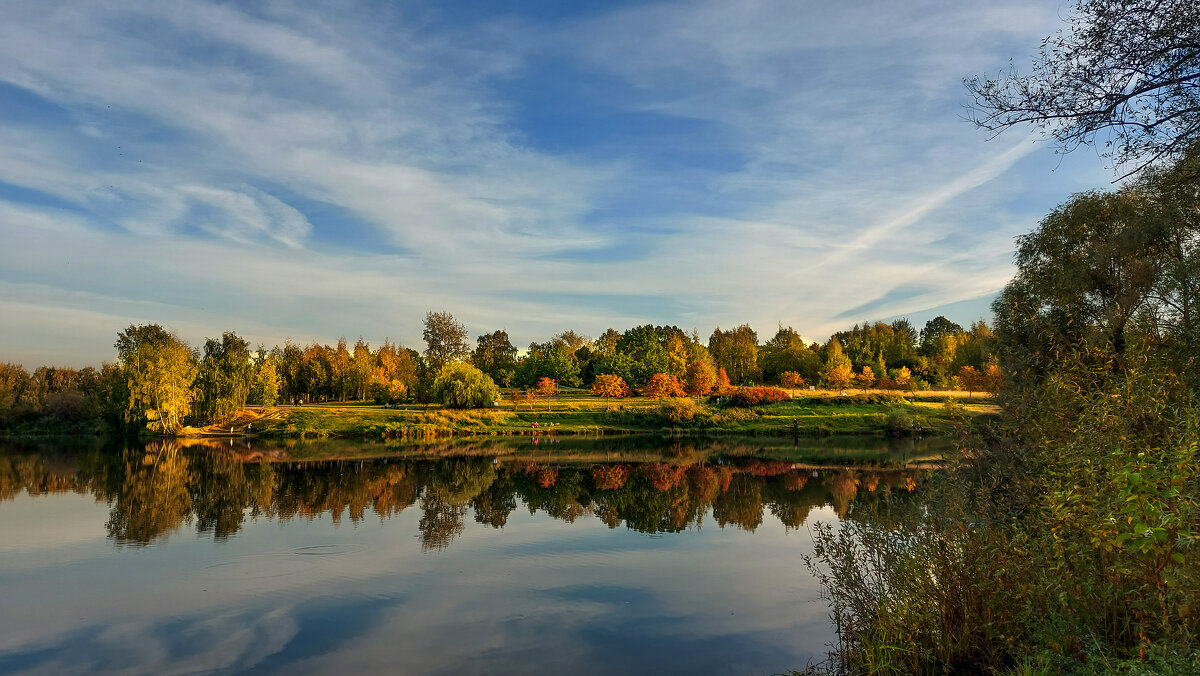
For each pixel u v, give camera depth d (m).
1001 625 8.76
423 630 12.91
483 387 76.62
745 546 20.05
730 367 106.88
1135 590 6.69
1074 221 21.17
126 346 86.69
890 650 9.41
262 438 61.69
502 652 11.79
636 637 12.41
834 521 24.05
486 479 35.97
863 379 96.31
